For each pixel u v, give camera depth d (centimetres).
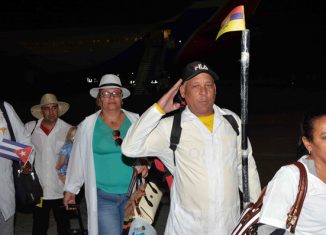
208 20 3172
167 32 3244
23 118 2092
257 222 240
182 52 3256
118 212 400
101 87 406
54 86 3569
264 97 2614
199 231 297
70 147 472
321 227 229
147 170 395
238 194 307
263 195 245
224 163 297
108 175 396
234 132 308
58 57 3600
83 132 406
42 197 452
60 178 475
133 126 306
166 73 3241
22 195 420
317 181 229
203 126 299
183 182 299
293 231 230
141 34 3400
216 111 310
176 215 304
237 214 303
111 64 3528
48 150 484
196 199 295
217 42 3262
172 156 307
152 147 306
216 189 295
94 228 394
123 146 307
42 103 487
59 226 495
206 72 303
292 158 972
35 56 3606
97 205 397
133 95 2894
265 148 1104
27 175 419
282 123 1553
